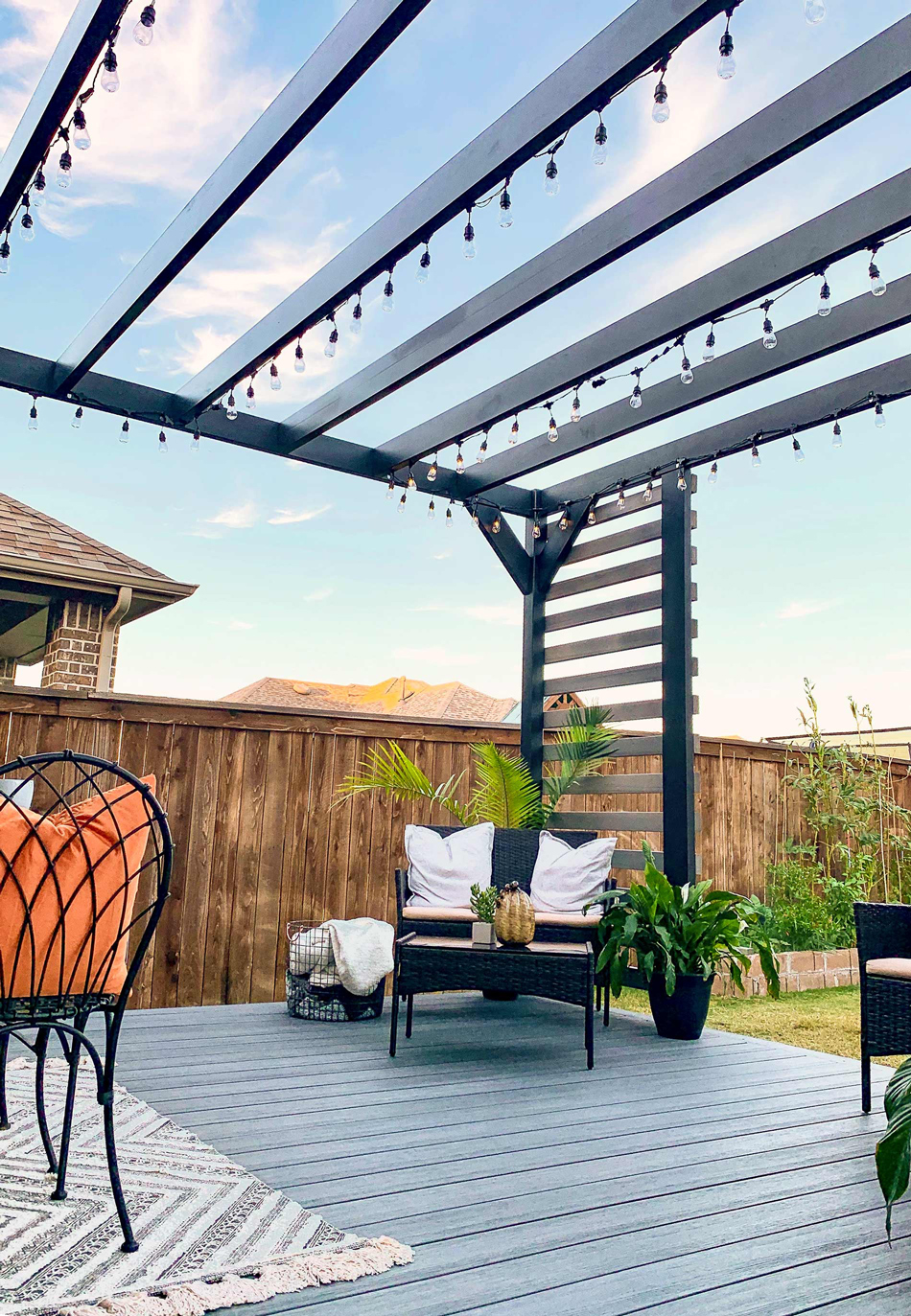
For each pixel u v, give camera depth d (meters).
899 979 2.88
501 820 5.24
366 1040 3.85
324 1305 1.61
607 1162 2.43
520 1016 4.48
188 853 4.49
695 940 4.09
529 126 2.45
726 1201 2.17
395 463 4.69
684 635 4.63
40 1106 2.19
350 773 5.02
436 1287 1.70
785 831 6.60
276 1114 2.77
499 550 5.51
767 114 2.51
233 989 4.56
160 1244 1.81
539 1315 1.60
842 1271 1.81
